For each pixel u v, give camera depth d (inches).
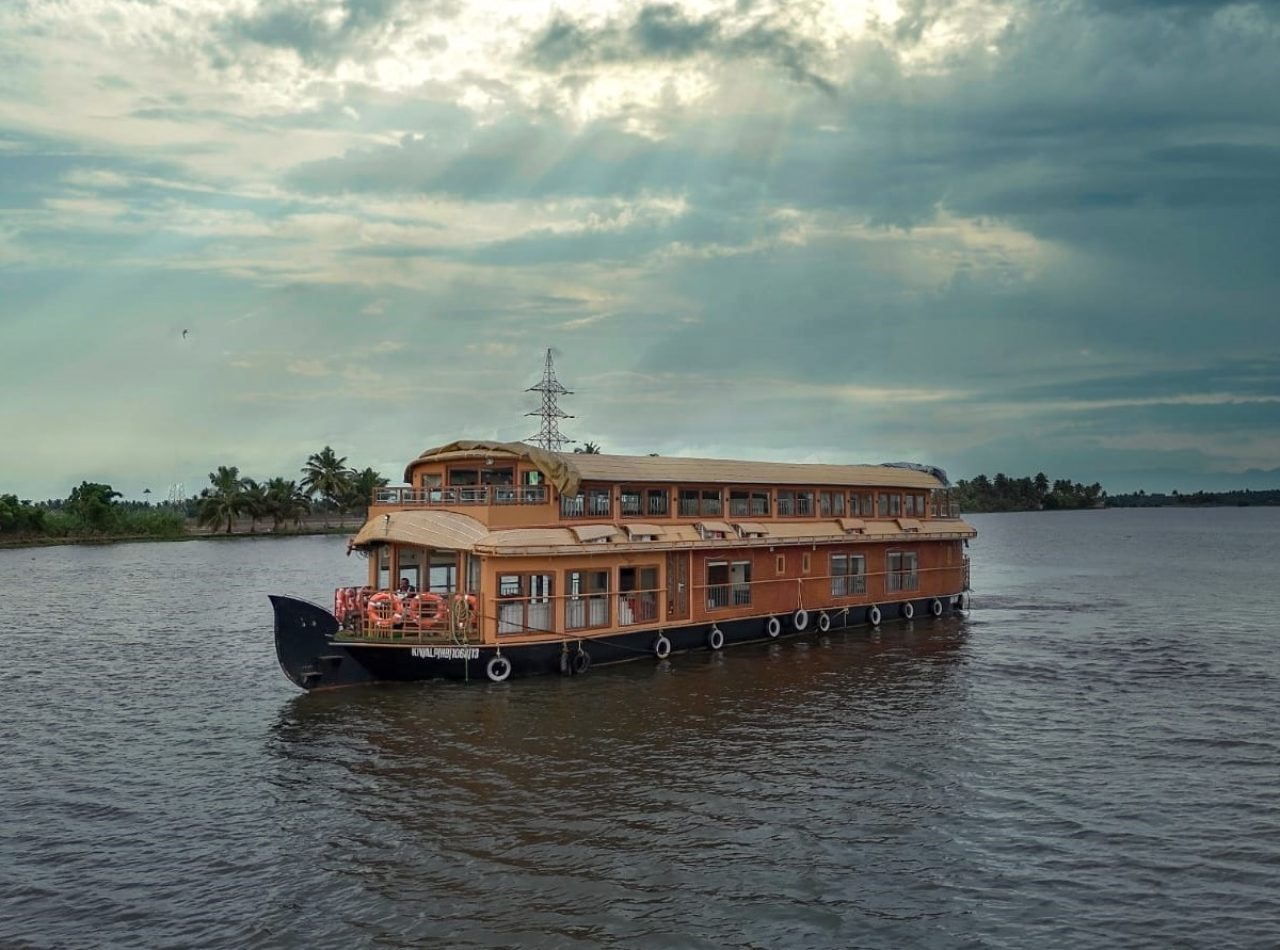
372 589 1491.1
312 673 1353.3
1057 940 677.3
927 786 981.2
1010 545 5654.5
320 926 697.6
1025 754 1090.7
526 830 865.5
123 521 6063.0
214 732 1197.1
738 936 683.4
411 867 791.7
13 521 5565.9
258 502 6441.9
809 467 1980.8
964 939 679.1
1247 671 1553.9
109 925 700.0
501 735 1155.9
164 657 1731.1
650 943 674.2
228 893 748.6
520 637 1421.0
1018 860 804.6
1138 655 1699.1
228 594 2802.7
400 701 1314.0
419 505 1513.3
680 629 1644.9
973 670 1555.1
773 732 1175.6
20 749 1136.8
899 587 2092.8
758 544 1734.7
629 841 841.5
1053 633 1951.3
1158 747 1119.0
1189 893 743.1
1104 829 868.0
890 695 1371.8
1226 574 3420.3
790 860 804.0
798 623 1852.9
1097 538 6604.3
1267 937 676.7
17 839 856.9
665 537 1615.4
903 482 2140.7
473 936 683.4
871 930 691.4
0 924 701.3
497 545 1380.4
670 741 1134.4
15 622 2203.5
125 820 900.6
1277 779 1002.7
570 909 721.6
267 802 941.8
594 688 1393.9
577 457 1590.8
